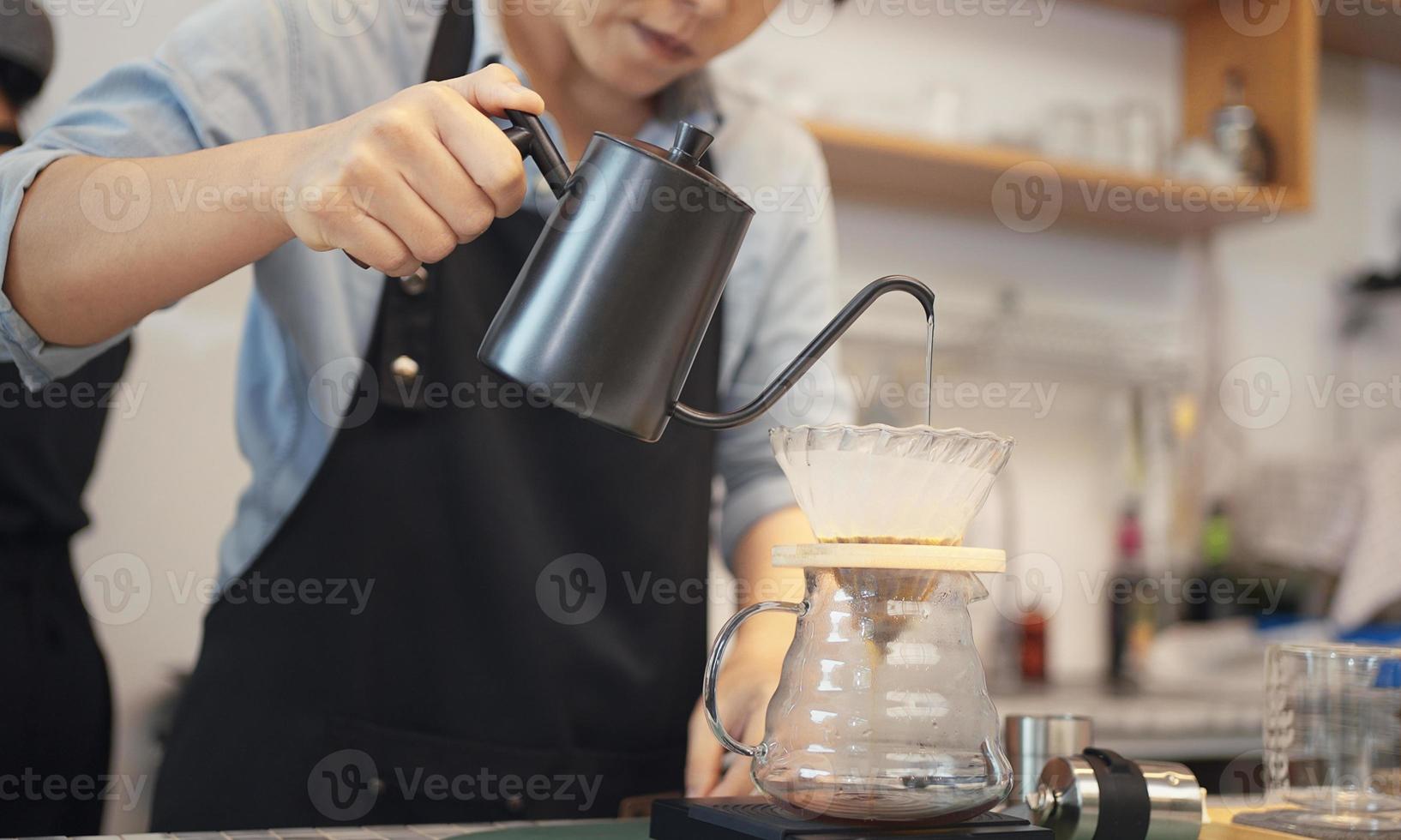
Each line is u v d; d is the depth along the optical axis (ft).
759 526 4.45
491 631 4.10
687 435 4.39
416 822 4.06
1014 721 3.01
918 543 2.27
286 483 4.11
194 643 6.57
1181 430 8.85
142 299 3.05
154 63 3.52
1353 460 8.29
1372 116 9.80
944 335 8.36
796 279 4.82
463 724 4.09
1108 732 6.70
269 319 4.07
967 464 2.24
